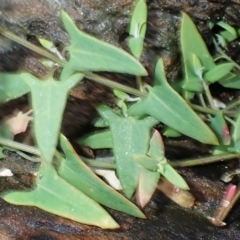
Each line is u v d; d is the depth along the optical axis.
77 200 0.09
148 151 0.10
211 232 0.10
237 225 0.10
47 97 0.09
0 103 0.10
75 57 0.09
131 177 0.10
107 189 0.10
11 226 0.09
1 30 0.10
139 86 0.10
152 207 0.10
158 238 0.10
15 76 0.10
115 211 0.10
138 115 0.10
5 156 0.10
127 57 0.09
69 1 0.10
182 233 0.10
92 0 0.10
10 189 0.10
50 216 0.10
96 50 0.09
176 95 0.10
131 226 0.10
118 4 0.10
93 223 0.09
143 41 0.10
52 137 0.09
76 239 0.09
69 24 0.10
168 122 0.10
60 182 0.10
